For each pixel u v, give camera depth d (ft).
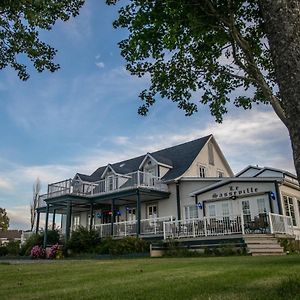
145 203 79.66
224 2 18.48
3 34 21.70
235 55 19.33
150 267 25.77
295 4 11.93
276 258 31.27
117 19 21.26
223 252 47.09
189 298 11.69
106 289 14.69
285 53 11.57
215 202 66.69
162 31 20.59
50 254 63.16
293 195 64.08
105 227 72.90
